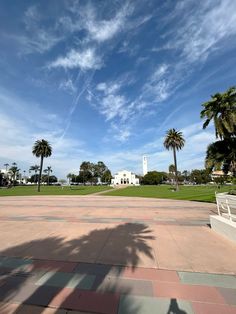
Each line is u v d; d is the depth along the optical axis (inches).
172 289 149.1
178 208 589.0
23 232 315.9
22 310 125.4
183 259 206.2
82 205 689.6
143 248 239.8
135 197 1081.4
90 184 5354.3
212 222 325.7
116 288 150.4
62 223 382.0
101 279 164.2
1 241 269.7
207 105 771.4
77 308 127.1
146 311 124.0
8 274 173.8
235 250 231.0
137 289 149.0
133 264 194.2
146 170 5068.9
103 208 603.5
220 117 751.7
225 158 723.4
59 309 126.2
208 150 762.8
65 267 187.5
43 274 173.3
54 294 142.4
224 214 335.6
